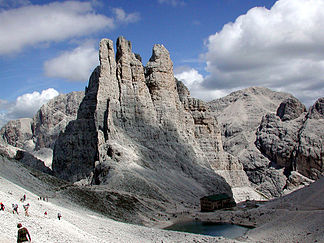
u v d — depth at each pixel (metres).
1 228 45.34
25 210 58.56
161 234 89.81
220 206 147.88
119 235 76.38
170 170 187.38
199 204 161.38
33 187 102.81
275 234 93.88
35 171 128.62
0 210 53.06
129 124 195.12
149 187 154.75
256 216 121.69
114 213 113.06
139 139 192.88
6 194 68.00
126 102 198.50
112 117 191.00
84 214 92.00
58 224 60.59
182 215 133.12
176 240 84.75
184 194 169.25
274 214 116.50
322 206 107.94
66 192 112.94
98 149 178.25
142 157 182.75
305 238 85.62
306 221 94.88
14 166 117.00
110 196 126.06
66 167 195.38
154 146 195.12
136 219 115.62
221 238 91.69
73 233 59.12
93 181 167.88
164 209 138.75
